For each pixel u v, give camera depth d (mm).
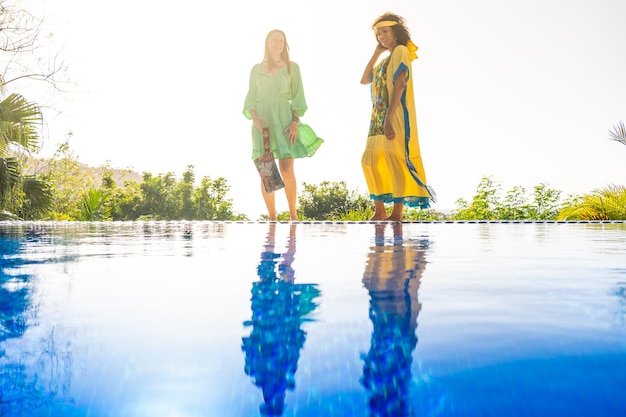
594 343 681
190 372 583
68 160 15188
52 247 2188
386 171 5016
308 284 1176
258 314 872
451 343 686
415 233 3301
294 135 5488
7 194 7039
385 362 605
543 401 484
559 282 1202
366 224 4762
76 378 564
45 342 706
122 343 699
